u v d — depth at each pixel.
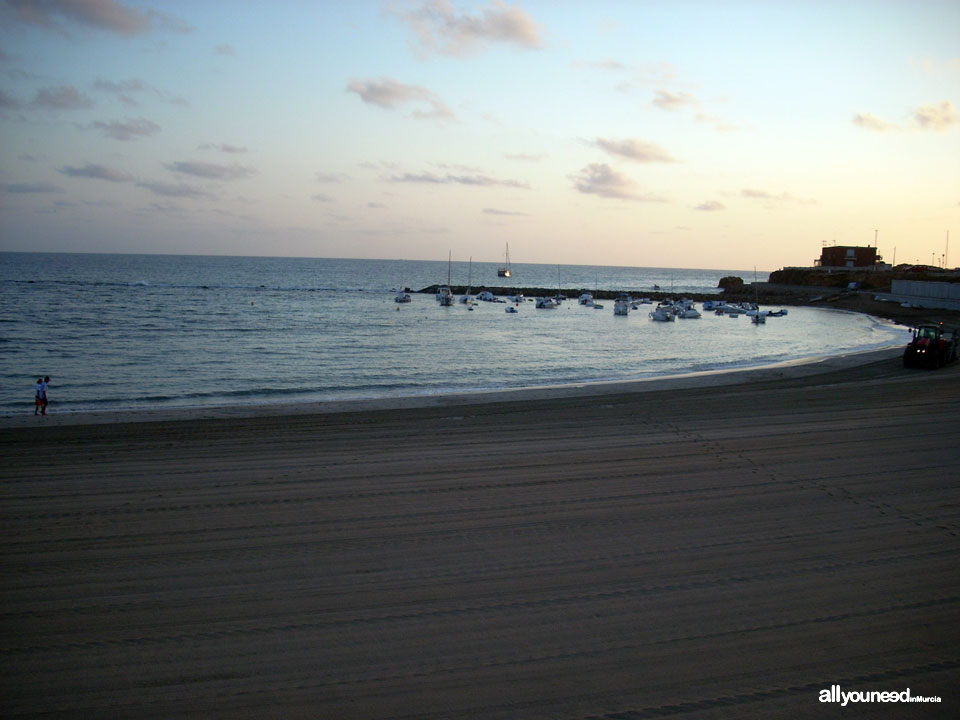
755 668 6.14
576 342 53.69
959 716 5.51
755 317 75.12
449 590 7.64
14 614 7.00
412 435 15.54
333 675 5.98
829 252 152.25
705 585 7.80
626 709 5.54
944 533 9.47
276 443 14.62
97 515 9.96
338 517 10.00
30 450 13.78
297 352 42.28
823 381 25.50
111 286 109.50
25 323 55.41
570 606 7.27
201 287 116.12
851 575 8.09
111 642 6.49
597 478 12.08
